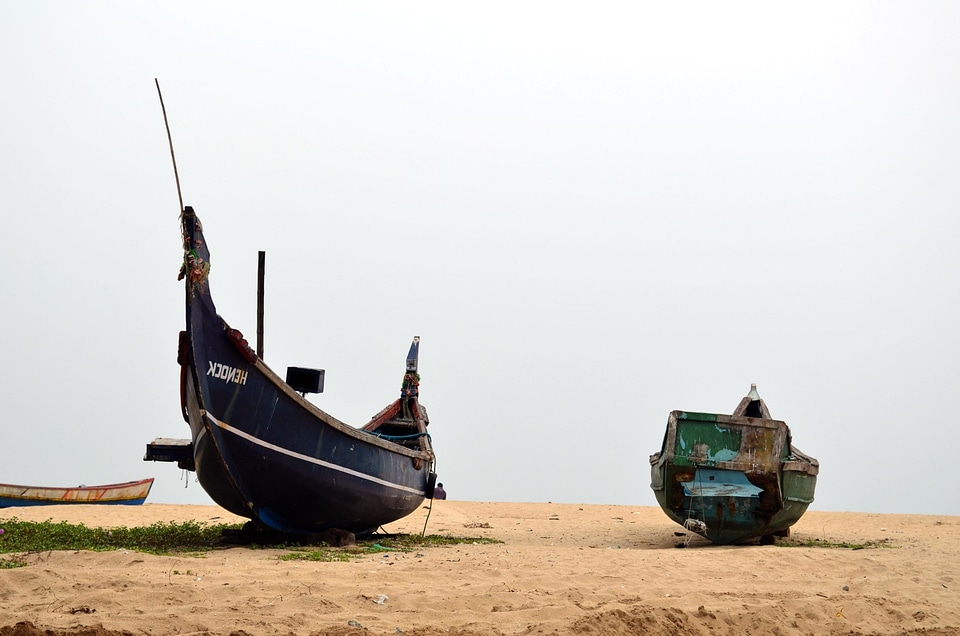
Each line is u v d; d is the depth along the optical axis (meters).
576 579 12.05
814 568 14.27
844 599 11.88
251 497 14.61
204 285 13.76
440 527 23.36
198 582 10.50
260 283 17.89
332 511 15.65
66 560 11.64
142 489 28.67
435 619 9.75
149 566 11.51
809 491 19.81
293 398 14.53
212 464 14.23
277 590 10.38
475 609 10.23
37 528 15.73
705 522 18.08
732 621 10.47
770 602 11.39
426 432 20.39
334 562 12.76
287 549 14.75
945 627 10.94
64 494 26.47
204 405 13.59
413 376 21.62
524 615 10.02
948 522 27.25
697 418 18.03
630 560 14.26
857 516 29.83
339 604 9.95
